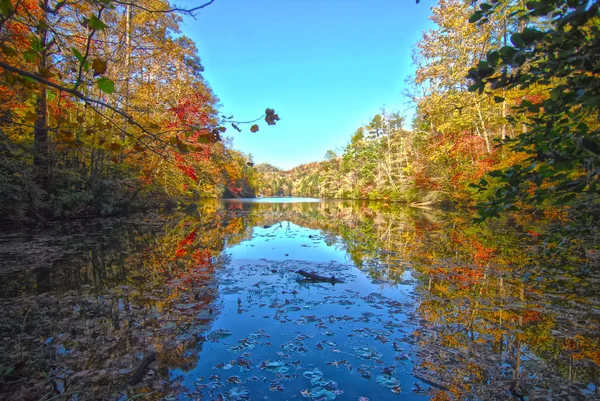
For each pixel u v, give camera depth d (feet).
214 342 8.79
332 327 9.83
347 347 8.57
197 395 6.51
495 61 3.92
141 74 39.11
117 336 8.93
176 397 6.44
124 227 32.12
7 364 7.29
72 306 11.17
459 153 56.34
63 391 6.49
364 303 12.01
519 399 6.43
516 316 10.55
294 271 16.93
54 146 26.58
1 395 6.28
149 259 18.94
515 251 20.59
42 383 6.71
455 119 52.90
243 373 7.33
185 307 11.28
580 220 5.89
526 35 3.57
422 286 14.07
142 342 8.64
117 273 15.76
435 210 63.36
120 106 29.76
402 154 100.58
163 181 47.34
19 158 24.17
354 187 147.43
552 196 4.58
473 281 14.55
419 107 61.57
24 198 26.66
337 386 6.88
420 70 56.90
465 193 53.88
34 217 29.45
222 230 34.24
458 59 48.98
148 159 42.60
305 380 7.08
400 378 7.18
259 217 51.88
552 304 11.55
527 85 4.19
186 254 20.83
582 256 18.49
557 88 4.05
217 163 78.95
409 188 87.25
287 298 12.57
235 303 11.93
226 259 19.79
